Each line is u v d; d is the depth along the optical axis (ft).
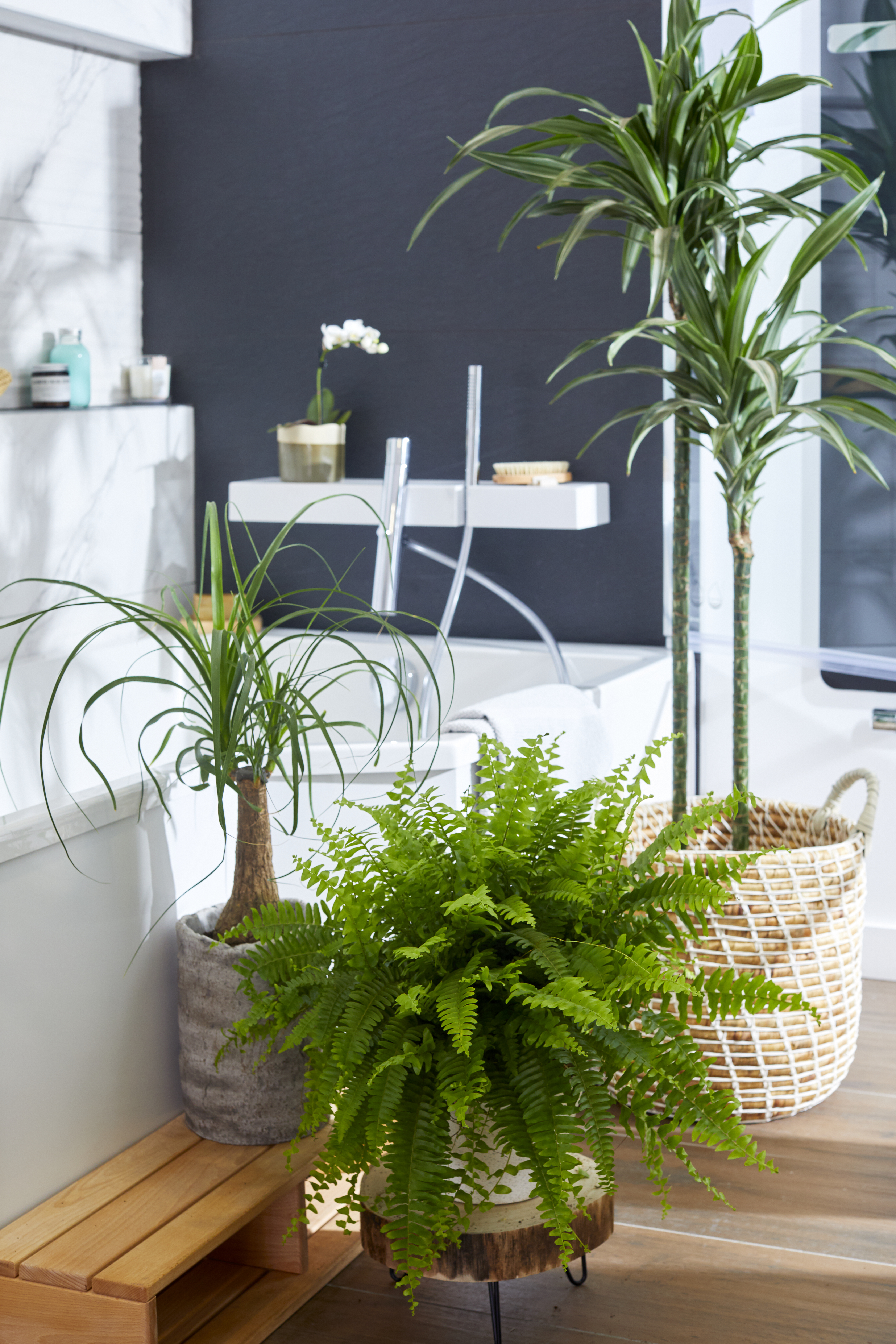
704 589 10.15
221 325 11.56
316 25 10.94
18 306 10.59
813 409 7.17
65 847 5.56
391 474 9.55
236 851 6.05
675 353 10.00
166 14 11.02
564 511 9.91
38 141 10.62
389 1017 5.09
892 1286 5.99
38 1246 5.18
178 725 5.70
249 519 10.92
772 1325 5.72
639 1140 7.36
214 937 6.09
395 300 10.98
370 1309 5.94
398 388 11.05
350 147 10.96
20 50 10.37
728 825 8.34
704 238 7.59
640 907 5.41
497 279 10.66
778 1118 7.55
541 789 5.41
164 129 11.53
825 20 9.00
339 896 5.25
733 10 7.88
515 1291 6.03
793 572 9.62
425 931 5.23
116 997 5.90
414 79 10.71
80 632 10.75
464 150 7.64
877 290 9.07
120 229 11.49
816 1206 6.68
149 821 6.08
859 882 7.49
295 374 11.38
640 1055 4.94
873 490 9.25
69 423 10.53
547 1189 4.72
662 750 10.07
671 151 7.32
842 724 9.88
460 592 10.61
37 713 10.07
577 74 10.29
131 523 11.21
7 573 10.11
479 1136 4.95
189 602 5.98
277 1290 6.00
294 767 5.68
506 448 10.78
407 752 7.25
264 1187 5.59
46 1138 5.54
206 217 11.50
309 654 5.86
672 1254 6.29
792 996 5.13
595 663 10.26
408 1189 4.77
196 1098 5.97
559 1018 4.89
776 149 9.22
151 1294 4.93
